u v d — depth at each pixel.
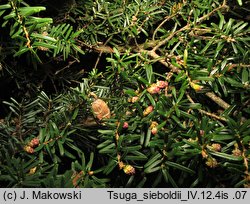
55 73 0.43
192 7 0.38
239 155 0.27
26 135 0.33
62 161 0.36
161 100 0.28
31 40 0.27
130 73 0.33
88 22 0.41
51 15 0.43
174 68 0.31
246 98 0.30
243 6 0.39
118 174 0.33
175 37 0.37
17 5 0.26
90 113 0.32
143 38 0.44
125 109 0.30
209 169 0.29
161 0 0.41
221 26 0.33
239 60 0.30
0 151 0.30
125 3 0.40
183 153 0.27
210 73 0.29
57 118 0.32
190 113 0.30
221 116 0.29
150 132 0.29
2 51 0.35
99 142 0.34
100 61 0.46
